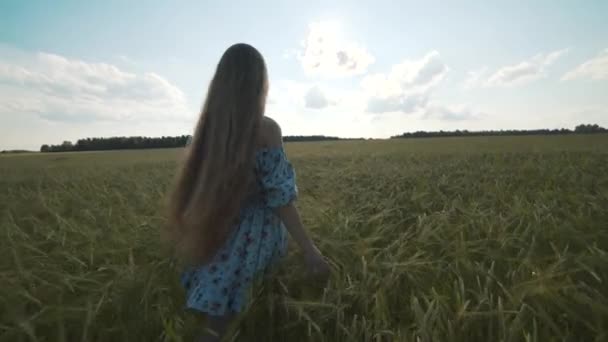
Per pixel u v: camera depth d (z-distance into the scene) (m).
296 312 1.75
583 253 2.01
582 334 1.47
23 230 3.58
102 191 6.50
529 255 2.06
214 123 1.73
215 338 1.61
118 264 2.54
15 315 1.75
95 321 1.79
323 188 5.84
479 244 2.44
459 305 1.57
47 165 19.50
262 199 1.90
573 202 3.53
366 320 1.66
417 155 14.27
